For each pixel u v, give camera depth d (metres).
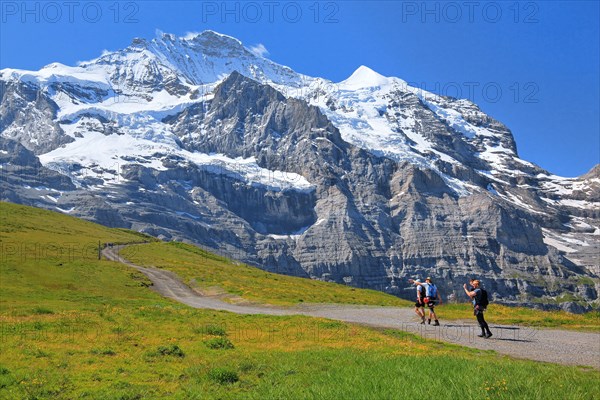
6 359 24.66
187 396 18.75
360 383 17.97
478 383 17.38
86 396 19.28
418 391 16.61
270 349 27.28
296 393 17.55
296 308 52.41
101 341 29.27
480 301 30.66
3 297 52.25
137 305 52.62
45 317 38.66
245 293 67.19
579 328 34.94
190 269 99.12
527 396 16.11
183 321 37.00
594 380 18.58
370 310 48.31
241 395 18.17
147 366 23.52
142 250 130.50
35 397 19.11
